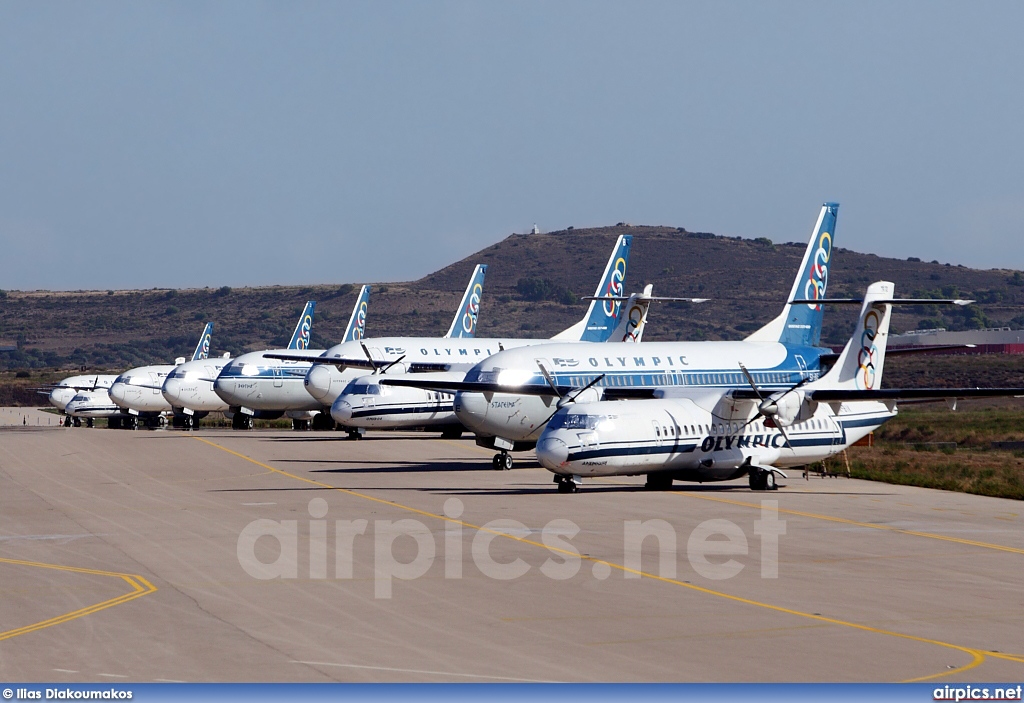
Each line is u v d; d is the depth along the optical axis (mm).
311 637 58688
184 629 60469
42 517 107062
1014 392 126125
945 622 62438
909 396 128375
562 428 124875
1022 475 151750
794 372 189625
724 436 132625
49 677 51188
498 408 153500
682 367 176250
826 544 89812
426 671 52094
